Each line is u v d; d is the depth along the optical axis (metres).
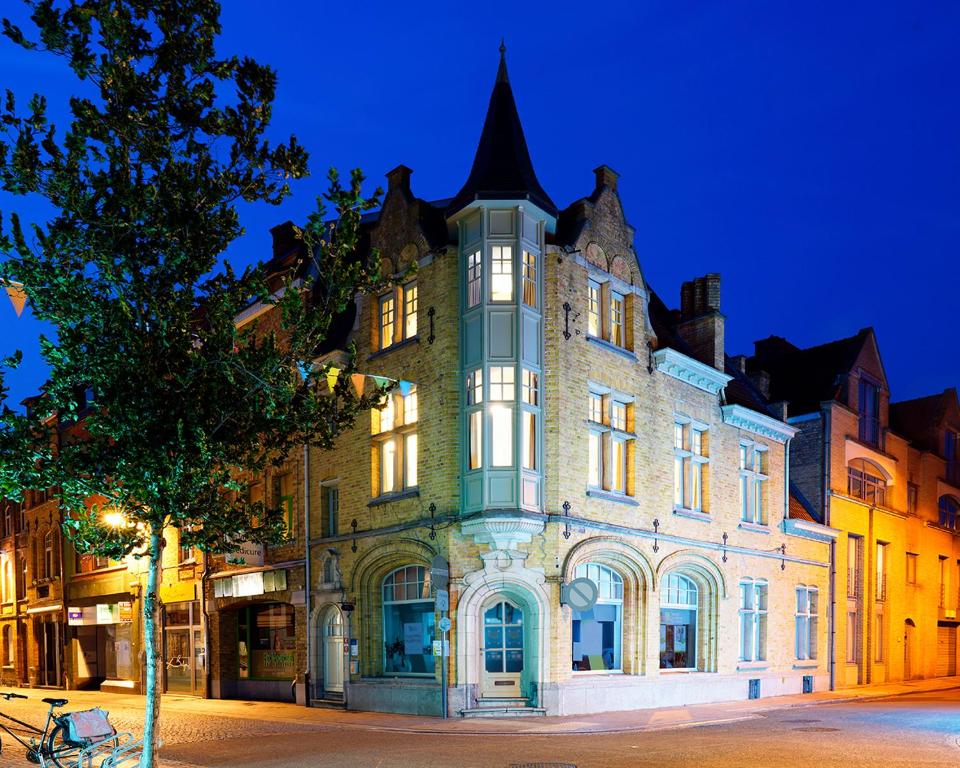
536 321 16.50
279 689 20.56
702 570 20.00
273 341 8.47
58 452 8.00
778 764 10.80
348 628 17.95
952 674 33.69
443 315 16.78
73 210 7.83
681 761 11.00
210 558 22.61
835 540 25.50
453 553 15.79
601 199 18.50
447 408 16.42
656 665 18.11
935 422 33.81
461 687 15.50
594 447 17.75
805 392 27.17
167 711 18.34
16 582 34.06
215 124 8.66
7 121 7.77
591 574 17.36
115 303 7.96
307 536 19.58
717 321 21.58
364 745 12.60
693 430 20.70
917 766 10.72
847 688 25.22
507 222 16.48
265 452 9.24
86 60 8.27
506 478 15.59
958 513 35.28
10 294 8.05
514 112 17.98
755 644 21.89
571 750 11.94
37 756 8.58
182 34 8.55
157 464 7.83
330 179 8.80
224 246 8.78
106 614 27.05
